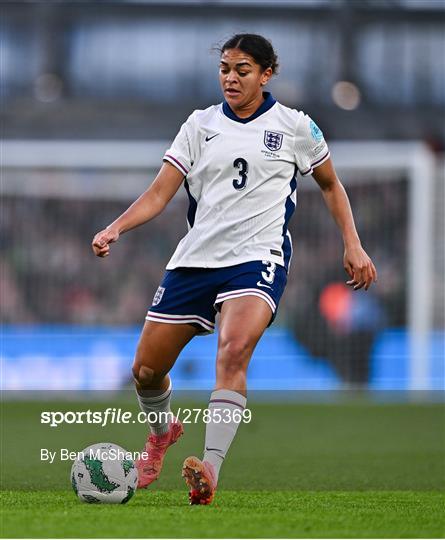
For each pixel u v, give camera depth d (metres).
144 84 88.00
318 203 80.12
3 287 81.06
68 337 70.00
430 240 78.62
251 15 87.56
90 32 87.56
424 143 83.69
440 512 19.70
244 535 15.86
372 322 73.50
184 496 22.31
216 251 20.84
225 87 20.89
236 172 20.92
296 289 76.31
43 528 16.22
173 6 87.62
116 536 15.58
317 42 87.50
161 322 21.17
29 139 84.50
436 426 47.41
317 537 15.89
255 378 72.56
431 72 87.69
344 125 85.69
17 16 86.06
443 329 86.19
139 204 20.88
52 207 83.62
